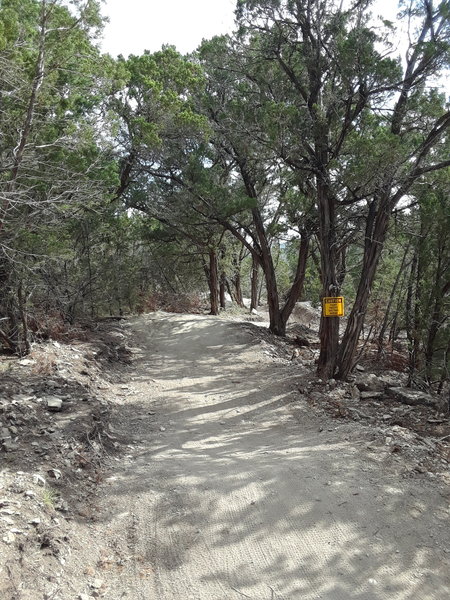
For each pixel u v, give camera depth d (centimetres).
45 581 404
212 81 1709
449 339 1112
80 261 1466
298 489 570
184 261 2816
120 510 536
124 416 855
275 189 1872
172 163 1820
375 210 1075
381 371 1381
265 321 2594
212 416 891
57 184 914
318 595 415
